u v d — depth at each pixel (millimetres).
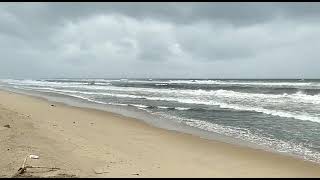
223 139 14562
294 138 14680
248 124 18438
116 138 13961
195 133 15914
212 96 39375
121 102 32375
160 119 20609
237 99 34281
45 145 10586
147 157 10984
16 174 7578
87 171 8492
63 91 51469
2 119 14070
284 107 25812
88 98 37406
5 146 9578
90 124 17438
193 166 10258
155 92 48781
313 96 34125
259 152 12258
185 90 52844
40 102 29875
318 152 12297
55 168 8266
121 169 9070
